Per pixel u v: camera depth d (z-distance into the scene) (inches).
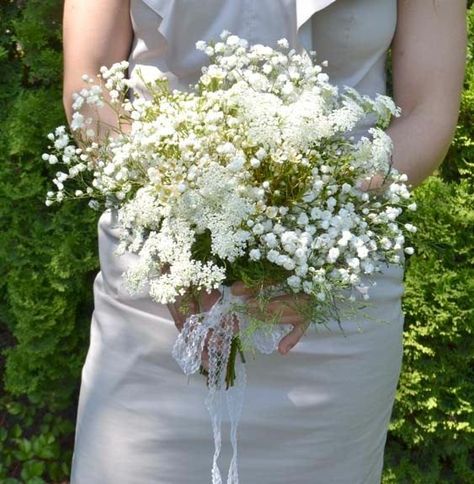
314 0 50.5
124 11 54.6
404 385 85.4
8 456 96.8
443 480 90.4
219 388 52.6
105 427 61.3
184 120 40.2
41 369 91.9
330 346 57.4
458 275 82.8
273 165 40.2
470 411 84.7
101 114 51.5
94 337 62.9
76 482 63.5
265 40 52.8
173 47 53.3
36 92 87.4
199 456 60.0
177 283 39.6
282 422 58.7
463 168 85.4
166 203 40.2
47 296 88.0
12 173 86.1
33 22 84.3
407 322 85.0
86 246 87.0
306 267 39.5
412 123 54.1
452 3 54.7
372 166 41.9
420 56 54.7
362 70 55.1
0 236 87.0
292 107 39.4
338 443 60.2
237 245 39.7
